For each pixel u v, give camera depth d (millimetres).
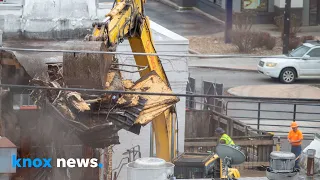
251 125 84938
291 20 132375
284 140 81312
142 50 56562
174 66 70500
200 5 150375
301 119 89188
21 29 74062
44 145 52312
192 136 80438
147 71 57500
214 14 146000
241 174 68875
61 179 52938
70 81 42312
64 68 42219
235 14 133250
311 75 110438
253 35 126625
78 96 42031
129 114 44938
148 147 69875
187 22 143375
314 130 85062
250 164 70375
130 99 45531
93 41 43562
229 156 42031
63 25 74562
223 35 134875
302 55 110500
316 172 42812
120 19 49750
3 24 74125
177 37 70625
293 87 107625
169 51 70062
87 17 75500
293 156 42281
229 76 113500
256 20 140875
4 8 76125
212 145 70500
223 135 64688
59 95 42844
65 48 42219
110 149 61656
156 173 40344
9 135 52156
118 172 66062
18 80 51844
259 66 112000
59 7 76312
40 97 44531
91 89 40812
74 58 42031
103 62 42812
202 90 92312
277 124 87562
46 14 75625
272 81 111312
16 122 52312
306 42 114375
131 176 40625
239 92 103188
